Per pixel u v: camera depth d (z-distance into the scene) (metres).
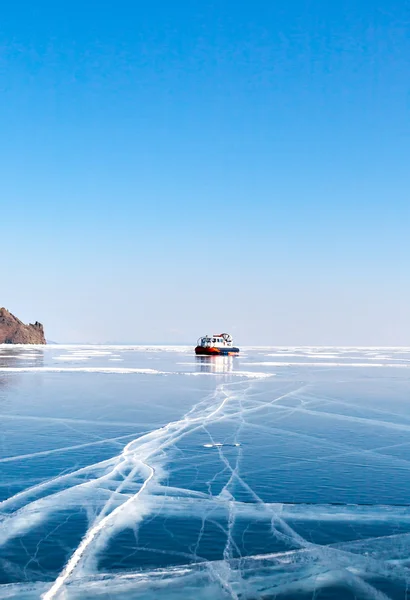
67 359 75.38
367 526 9.46
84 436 17.44
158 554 8.30
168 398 27.83
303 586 7.33
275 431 18.61
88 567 7.86
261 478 12.55
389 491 11.52
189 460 14.31
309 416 22.06
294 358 88.31
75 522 9.65
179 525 9.52
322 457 14.71
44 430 18.47
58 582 7.40
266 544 8.68
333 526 9.47
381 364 68.75
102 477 12.57
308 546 8.62
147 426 19.38
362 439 17.25
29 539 8.88
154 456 14.77
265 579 7.50
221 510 10.30
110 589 7.21
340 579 7.50
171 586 7.30
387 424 20.16
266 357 91.56
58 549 8.48
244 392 31.09
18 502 10.73
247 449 15.70
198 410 23.48
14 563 7.98
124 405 24.97
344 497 11.09
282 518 9.87
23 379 39.44
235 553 8.34
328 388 34.06
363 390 32.97
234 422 20.44
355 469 13.40
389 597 7.01
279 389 33.06
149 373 46.66
